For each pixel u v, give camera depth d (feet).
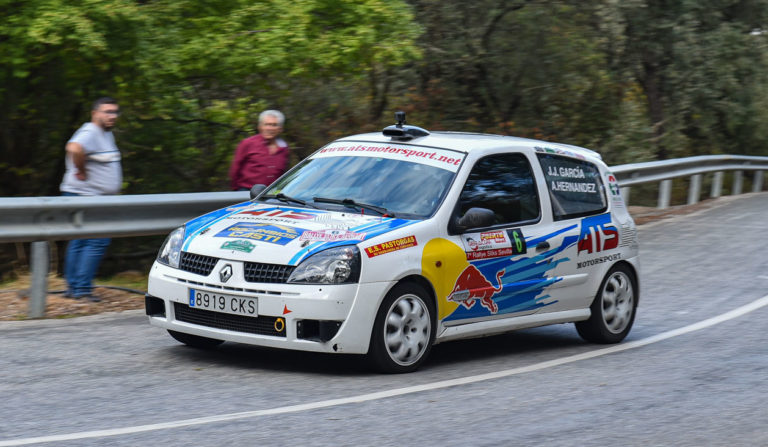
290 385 23.40
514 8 78.69
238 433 18.88
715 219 67.05
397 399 22.31
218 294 24.54
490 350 29.81
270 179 36.94
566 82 83.30
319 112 71.87
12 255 51.70
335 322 23.84
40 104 57.82
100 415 20.03
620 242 31.76
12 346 26.73
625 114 89.15
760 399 23.32
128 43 50.88
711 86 104.37
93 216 33.06
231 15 53.93
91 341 27.71
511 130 81.87
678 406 22.48
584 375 26.09
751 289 42.24
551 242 29.14
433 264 25.59
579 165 31.53
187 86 59.11
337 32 55.93
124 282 38.37
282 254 24.23
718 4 102.22
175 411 20.49
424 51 77.87
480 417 20.89
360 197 27.30
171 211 35.70
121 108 58.08
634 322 35.29
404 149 28.78
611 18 84.53
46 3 47.34
